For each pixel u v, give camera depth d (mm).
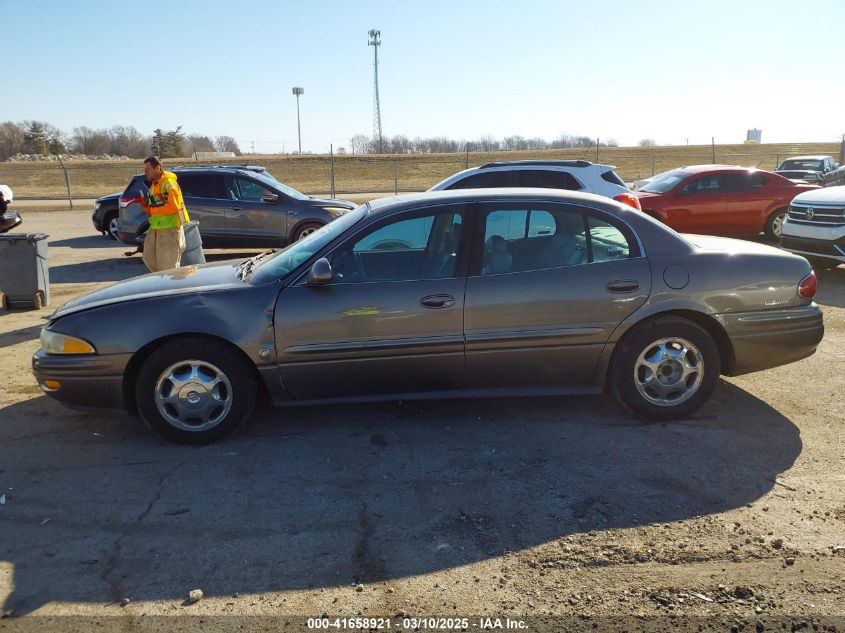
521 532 3311
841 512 3469
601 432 4457
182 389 4258
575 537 3262
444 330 4324
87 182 40750
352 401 4461
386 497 3666
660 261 4469
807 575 2961
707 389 4562
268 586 2916
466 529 3342
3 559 3127
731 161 42625
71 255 13422
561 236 4469
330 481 3852
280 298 4258
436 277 4344
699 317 4547
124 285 4754
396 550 3172
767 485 3754
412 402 5020
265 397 4988
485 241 4414
